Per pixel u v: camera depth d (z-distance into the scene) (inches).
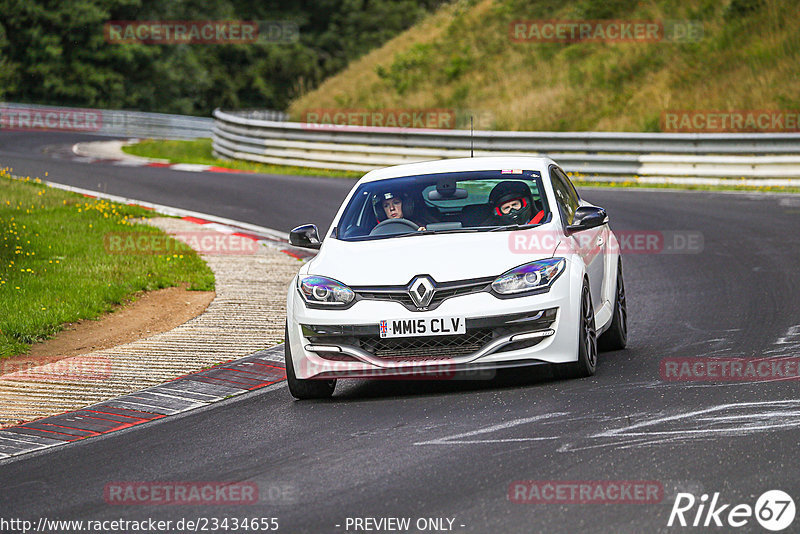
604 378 1028.5
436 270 999.0
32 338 1392.7
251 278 1836.9
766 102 3686.0
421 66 5383.9
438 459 779.4
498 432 844.0
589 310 1059.3
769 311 1385.3
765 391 929.5
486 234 1059.9
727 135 3097.9
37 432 993.5
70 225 2235.5
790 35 4035.4
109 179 3368.6
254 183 3302.2
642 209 2564.0
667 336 1278.3
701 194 2861.7
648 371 1053.2
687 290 1604.3
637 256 1966.0
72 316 1494.8
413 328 979.9
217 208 2736.2
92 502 748.6
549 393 972.6
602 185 3230.8
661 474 708.0
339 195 2977.4
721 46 4224.9
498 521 636.1
